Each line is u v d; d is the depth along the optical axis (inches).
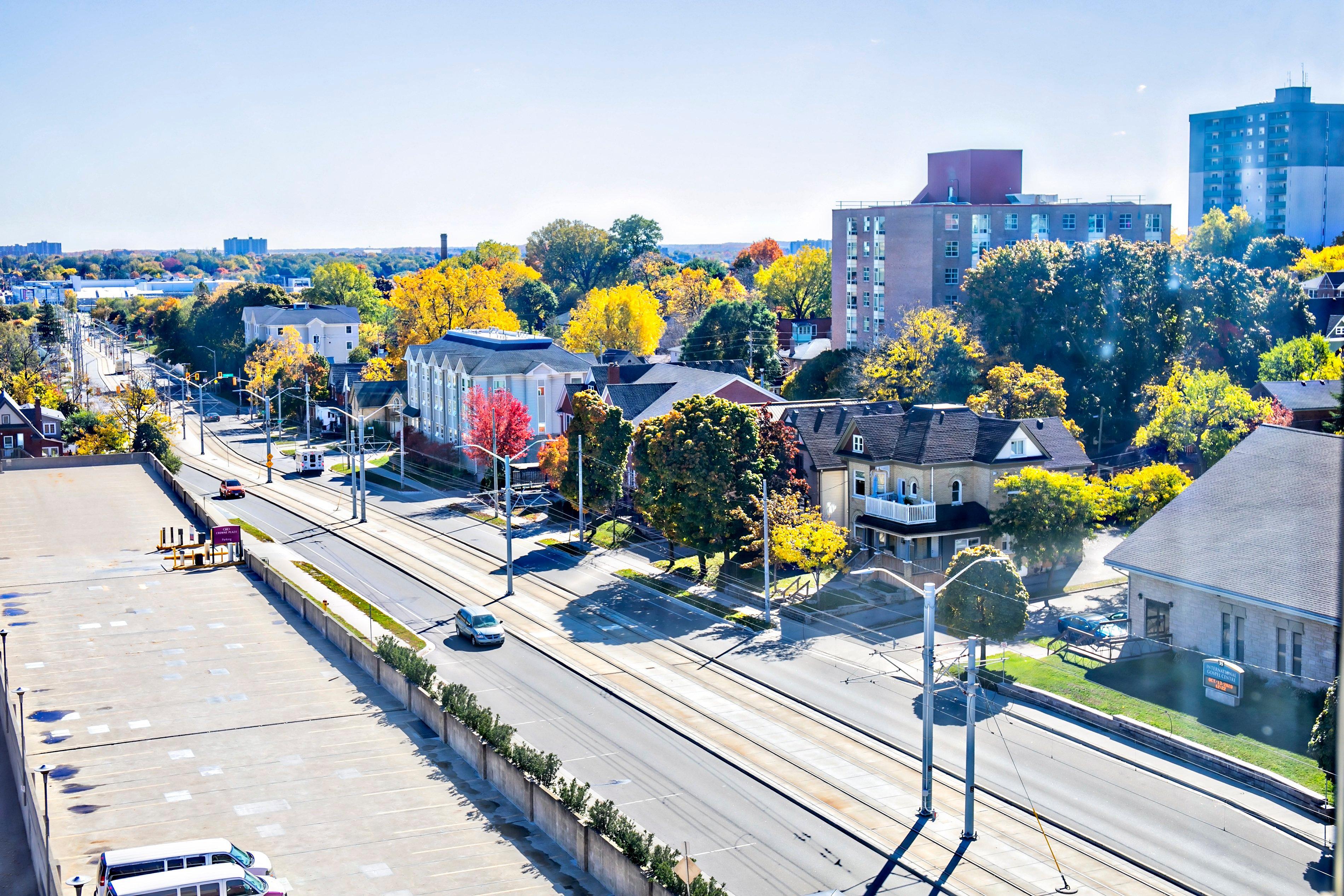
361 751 1987.0
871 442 2982.3
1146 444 3427.7
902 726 1993.1
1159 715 1932.8
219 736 2064.5
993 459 2876.5
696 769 1841.8
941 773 1798.7
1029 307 4074.8
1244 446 2431.1
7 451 5438.0
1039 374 3700.8
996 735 1947.6
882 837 1588.3
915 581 2778.1
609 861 1478.8
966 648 2379.4
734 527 2881.4
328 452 5615.2
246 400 7377.0
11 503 4367.6
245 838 1651.1
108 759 1958.7
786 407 3732.8
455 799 1781.5
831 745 1925.4
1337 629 1903.3
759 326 6067.9
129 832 1679.4
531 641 2544.3
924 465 2864.2
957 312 4402.1
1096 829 1583.4
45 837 1523.1
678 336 7716.5
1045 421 3149.6
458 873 1533.0
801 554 2657.5
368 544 3570.4
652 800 1721.2
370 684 2353.6
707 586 2920.8
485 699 2185.0
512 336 5349.4
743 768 1831.9
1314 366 3892.7
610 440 3523.6
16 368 7436.0
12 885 1560.0
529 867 1550.2
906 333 4180.6
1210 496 2356.1
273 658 2522.1
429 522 3892.7
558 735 1994.3
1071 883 1443.2
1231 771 1721.2
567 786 1681.8
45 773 1573.6
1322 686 1927.9
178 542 3715.6
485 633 2516.0
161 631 2738.7
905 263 5546.3
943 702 2111.2
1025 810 1654.8
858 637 2501.2
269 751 1987.0
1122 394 4005.9
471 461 4699.8
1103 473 3592.5
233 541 3430.1
